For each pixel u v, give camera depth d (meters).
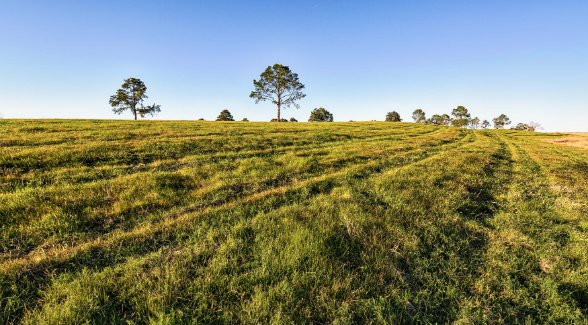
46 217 4.85
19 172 7.91
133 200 6.00
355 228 4.73
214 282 3.33
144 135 17.56
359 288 3.33
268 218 5.23
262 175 8.57
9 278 3.29
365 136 24.92
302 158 11.54
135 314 2.94
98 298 3.05
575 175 11.43
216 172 8.87
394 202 6.41
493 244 4.51
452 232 4.97
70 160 9.55
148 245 4.26
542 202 6.92
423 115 129.62
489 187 8.41
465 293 3.36
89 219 4.97
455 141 27.09
